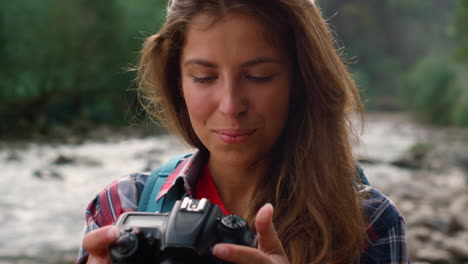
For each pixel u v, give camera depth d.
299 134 1.21
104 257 0.95
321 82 1.18
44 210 7.63
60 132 17.69
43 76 21.39
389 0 55.44
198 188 1.26
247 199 1.24
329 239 1.12
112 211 1.25
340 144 1.20
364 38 53.78
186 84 1.14
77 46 22.73
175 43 1.18
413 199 9.07
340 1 53.59
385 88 51.44
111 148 14.53
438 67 33.38
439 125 32.22
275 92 1.11
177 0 1.16
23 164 11.20
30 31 21.36
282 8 1.11
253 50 1.07
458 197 9.24
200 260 0.89
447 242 5.96
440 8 60.25
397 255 1.12
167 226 0.91
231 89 1.08
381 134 24.08
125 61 23.48
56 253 5.87
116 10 23.94
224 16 1.07
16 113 19.66
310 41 1.14
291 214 1.16
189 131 1.33
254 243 0.94
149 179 1.28
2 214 7.29
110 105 22.89
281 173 1.20
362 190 1.20
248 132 1.10
